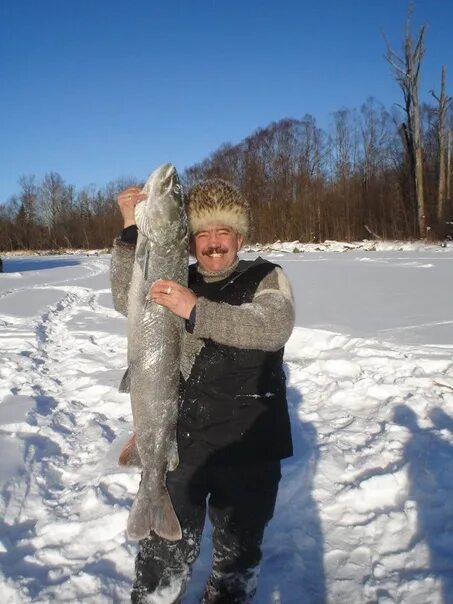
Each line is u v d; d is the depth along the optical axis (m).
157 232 1.41
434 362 3.93
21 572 1.91
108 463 2.62
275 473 1.51
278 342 1.39
